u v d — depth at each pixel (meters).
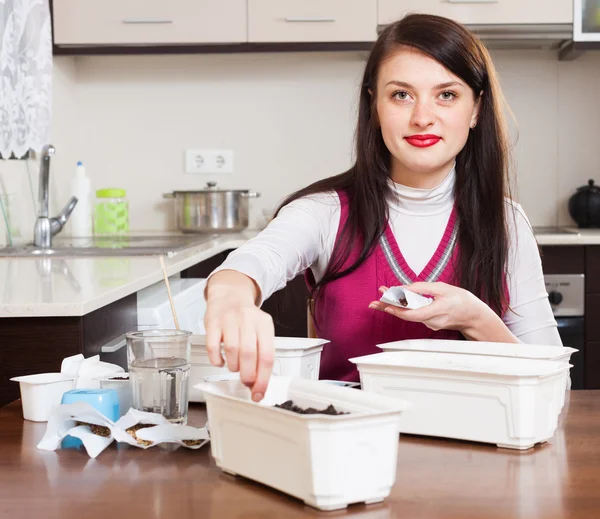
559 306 3.08
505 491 0.76
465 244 1.46
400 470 0.82
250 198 3.66
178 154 3.66
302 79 3.63
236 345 0.81
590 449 0.89
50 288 1.67
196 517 0.70
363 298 1.46
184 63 3.63
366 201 1.46
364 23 3.23
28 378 1.07
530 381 0.88
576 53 3.39
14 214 2.80
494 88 1.42
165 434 0.90
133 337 0.97
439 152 1.34
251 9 3.24
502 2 3.21
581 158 3.61
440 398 0.93
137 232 3.59
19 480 0.80
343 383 1.07
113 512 0.71
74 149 3.62
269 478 0.76
